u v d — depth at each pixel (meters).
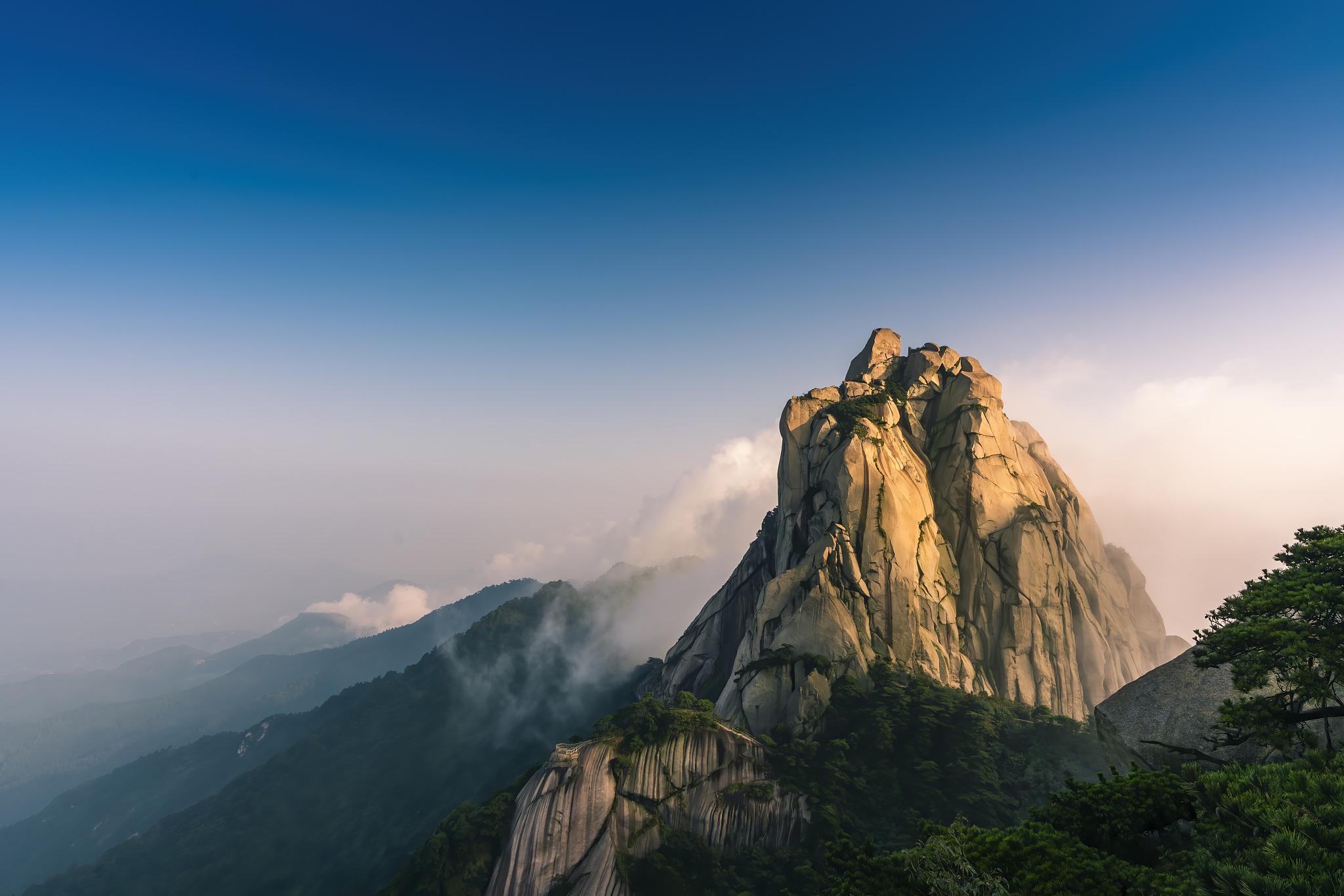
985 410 125.50
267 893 182.75
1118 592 128.25
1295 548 35.16
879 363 143.88
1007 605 111.31
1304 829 21.66
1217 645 33.59
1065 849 27.64
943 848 29.00
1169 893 22.80
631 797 85.38
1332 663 28.62
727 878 76.12
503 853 85.56
